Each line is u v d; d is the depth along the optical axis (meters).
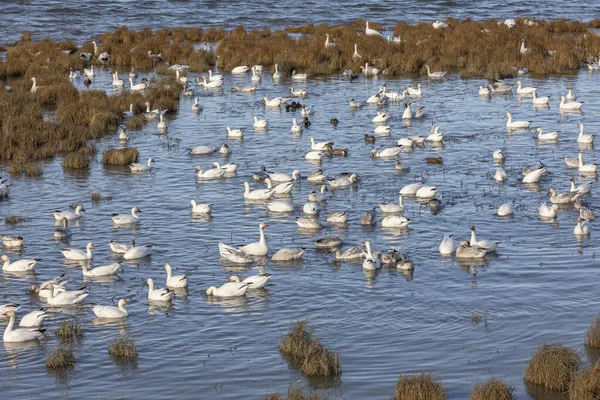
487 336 27.42
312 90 71.31
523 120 59.25
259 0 127.88
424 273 33.06
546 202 41.59
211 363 26.17
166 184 46.31
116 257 35.69
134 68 83.50
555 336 27.20
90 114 60.81
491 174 46.59
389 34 98.94
